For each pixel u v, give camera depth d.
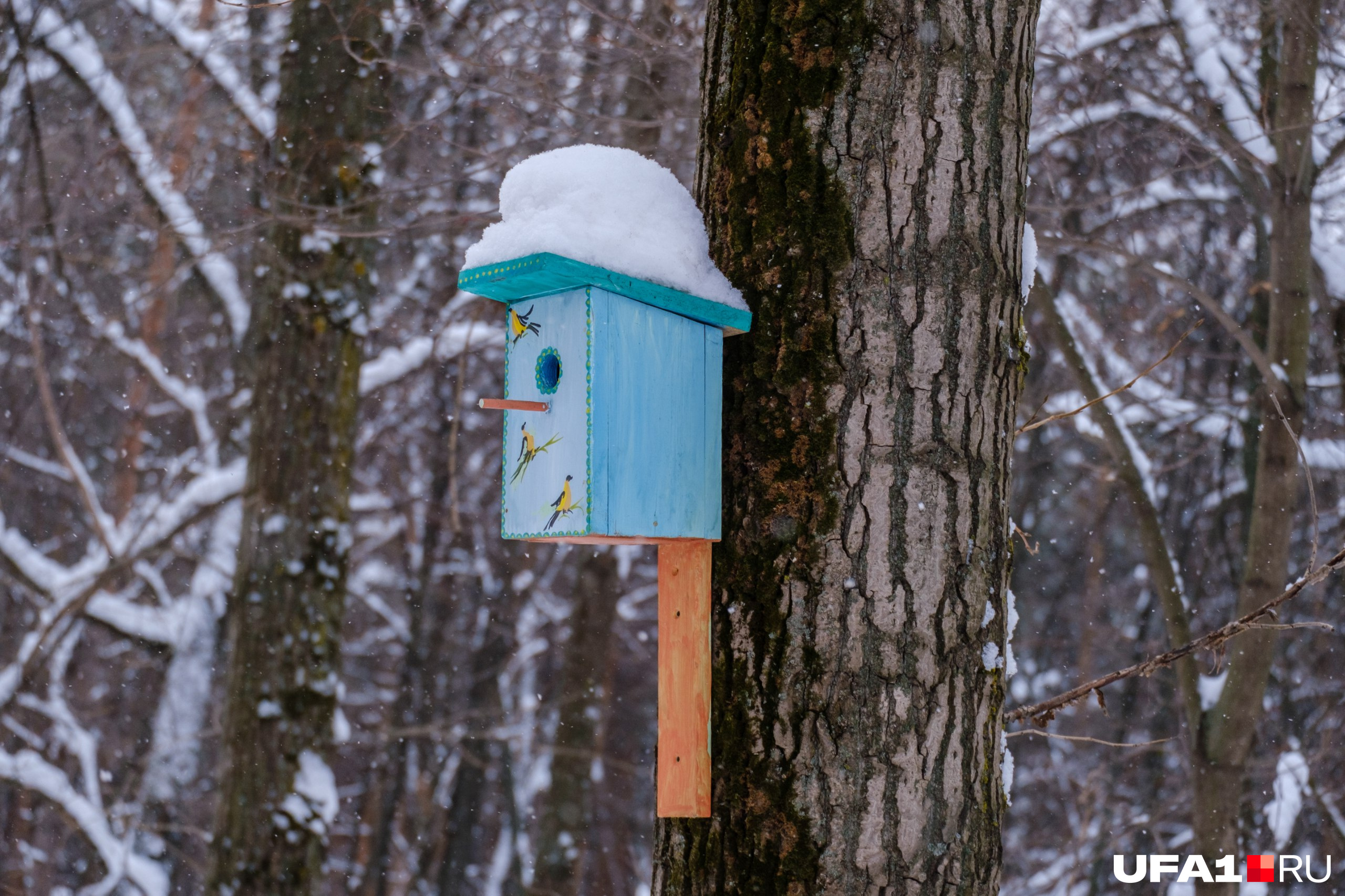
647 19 7.06
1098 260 10.76
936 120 2.65
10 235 9.34
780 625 2.55
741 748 2.55
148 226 8.62
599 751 11.74
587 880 15.01
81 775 9.69
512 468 2.99
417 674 14.03
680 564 2.79
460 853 14.65
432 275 10.83
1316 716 10.88
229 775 6.14
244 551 6.36
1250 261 10.27
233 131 8.57
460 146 6.79
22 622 11.17
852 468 2.56
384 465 13.55
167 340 12.97
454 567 14.02
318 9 6.53
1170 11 8.21
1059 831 13.62
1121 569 15.05
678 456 2.76
